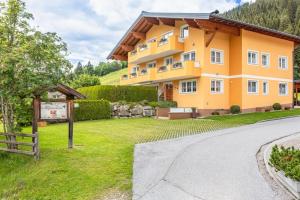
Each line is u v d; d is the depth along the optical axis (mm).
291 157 7555
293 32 68688
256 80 26453
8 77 9539
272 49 28125
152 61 33531
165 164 9180
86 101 23281
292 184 6625
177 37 27078
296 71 51875
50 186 7918
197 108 25328
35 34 10320
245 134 14555
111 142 12961
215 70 25484
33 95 10648
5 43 10266
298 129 15820
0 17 10516
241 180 7527
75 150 11086
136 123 20438
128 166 9078
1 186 8438
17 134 10367
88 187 7648
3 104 10641
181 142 12781
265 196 6512
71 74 11336
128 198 6859
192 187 7188
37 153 9906
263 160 9398
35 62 10156
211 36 24406
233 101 26016
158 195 6855
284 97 29281
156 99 31859
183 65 25125
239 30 25406
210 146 11664
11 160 10117
